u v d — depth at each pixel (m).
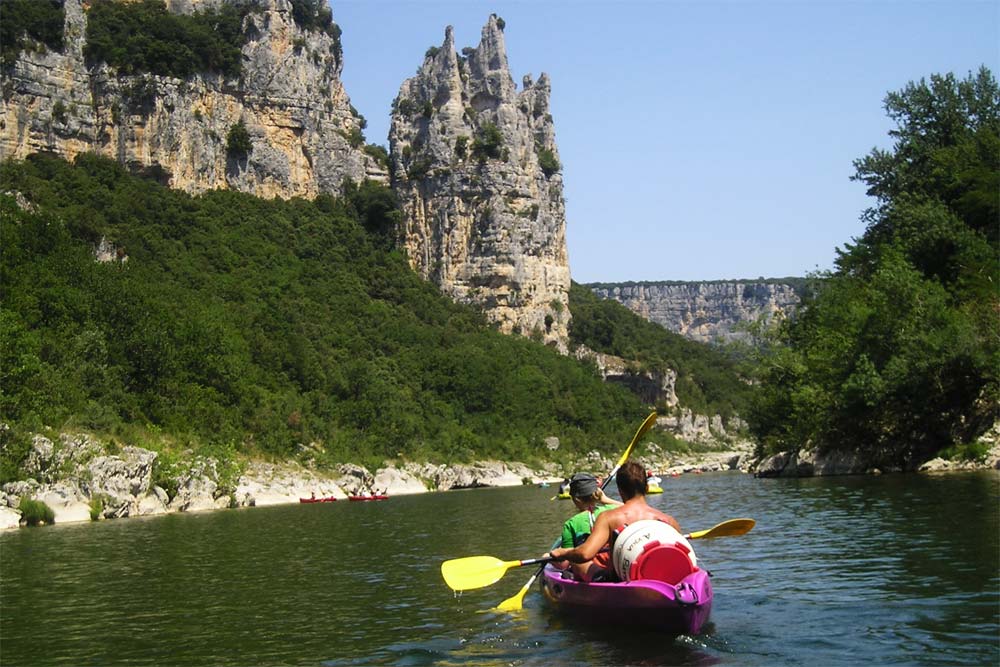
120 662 13.02
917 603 14.56
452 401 106.50
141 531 35.59
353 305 113.44
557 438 114.56
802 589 16.03
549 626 13.98
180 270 95.56
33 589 19.72
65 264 67.38
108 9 116.50
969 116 66.62
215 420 65.75
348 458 77.56
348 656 12.80
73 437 47.78
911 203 60.28
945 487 35.12
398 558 23.55
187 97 114.44
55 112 105.06
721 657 11.95
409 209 139.50
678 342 181.38
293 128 128.38
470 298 137.50
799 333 68.00
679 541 13.13
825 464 54.25
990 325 48.56
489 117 142.88
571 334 153.50
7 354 48.66
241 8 127.12
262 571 21.64
